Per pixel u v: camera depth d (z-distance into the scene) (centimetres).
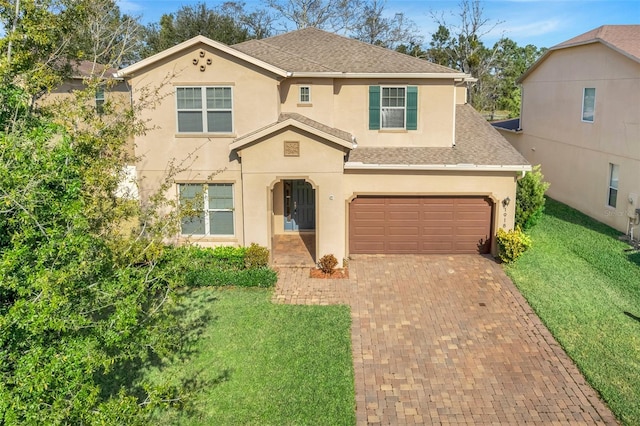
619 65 2217
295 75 2045
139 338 966
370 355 1411
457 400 1223
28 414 691
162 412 1178
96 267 870
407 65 2167
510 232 2023
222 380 1295
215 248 1988
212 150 1995
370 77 2109
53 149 853
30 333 747
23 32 1249
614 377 1285
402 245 2125
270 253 2014
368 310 1661
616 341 1443
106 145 1291
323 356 1391
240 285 1814
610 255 2016
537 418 1159
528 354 1408
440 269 1973
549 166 2920
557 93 2794
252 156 1953
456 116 2552
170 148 1998
